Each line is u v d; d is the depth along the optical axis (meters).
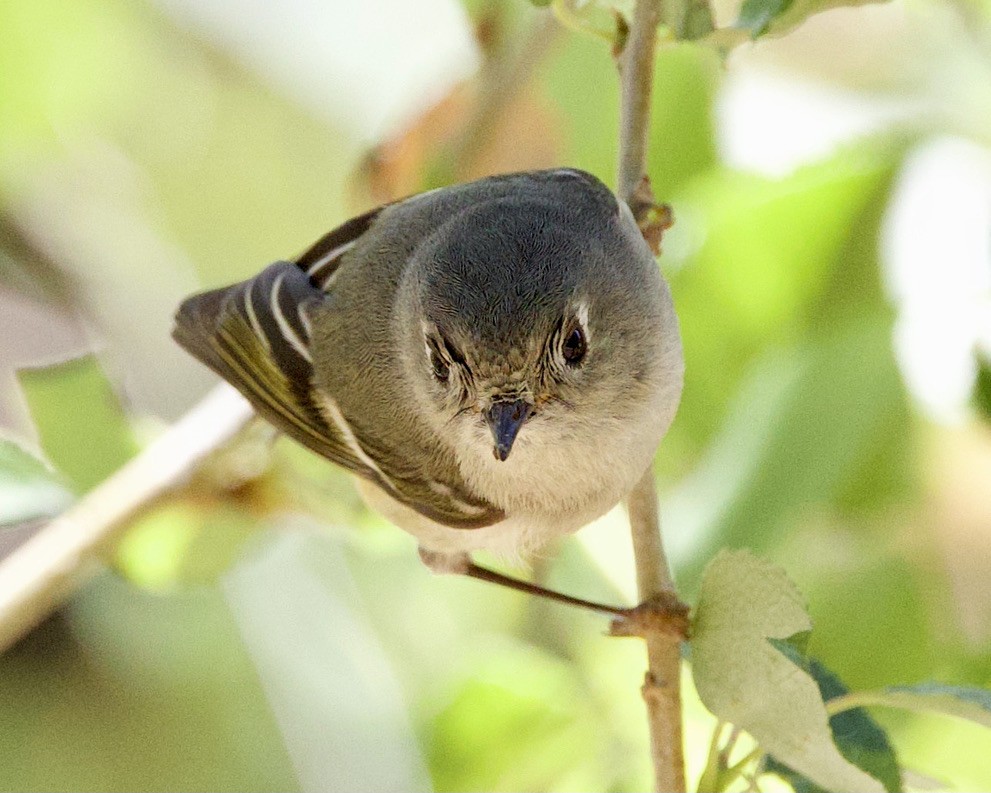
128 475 1.67
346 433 1.66
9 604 1.67
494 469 1.65
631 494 1.65
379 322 1.66
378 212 1.67
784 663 1.62
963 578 1.67
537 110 1.69
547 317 1.64
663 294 1.65
